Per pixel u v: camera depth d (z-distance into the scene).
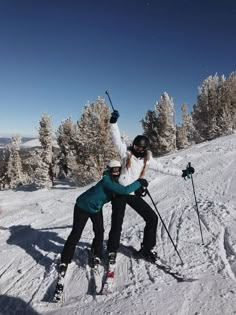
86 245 6.20
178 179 11.62
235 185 9.36
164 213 7.60
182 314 3.77
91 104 30.17
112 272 4.73
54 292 4.95
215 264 4.80
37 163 37.50
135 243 5.93
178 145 48.94
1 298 5.14
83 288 4.84
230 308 3.73
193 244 5.59
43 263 6.10
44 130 37.34
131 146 5.12
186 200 8.52
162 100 39.19
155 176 12.53
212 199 8.11
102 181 4.95
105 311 4.10
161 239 5.99
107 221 7.96
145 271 4.91
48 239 7.29
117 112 5.09
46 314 4.44
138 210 5.15
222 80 38.94
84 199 5.00
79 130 31.25
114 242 4.85
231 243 5.36
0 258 6.76
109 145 29.39
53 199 12.71
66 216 9.44
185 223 6.56
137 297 4.26
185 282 4.44
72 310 4.33
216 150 16.69
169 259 5.18
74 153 32.16
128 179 4.98
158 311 3.89
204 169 12.66
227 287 4.15
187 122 49.78
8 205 17.53
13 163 53.00
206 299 3.98
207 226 6.23
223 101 38.31
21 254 6.75
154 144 39.72
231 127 35.50
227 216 6.55
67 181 37.22
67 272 5.40
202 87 39.50
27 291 5.16
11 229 8.97
